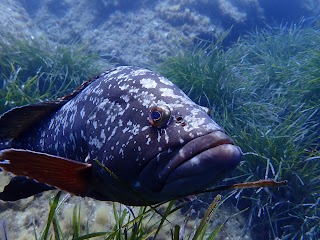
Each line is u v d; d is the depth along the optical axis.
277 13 2.54
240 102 1.08
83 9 2.22
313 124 0.96
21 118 0.52
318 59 1.07
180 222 0.68
